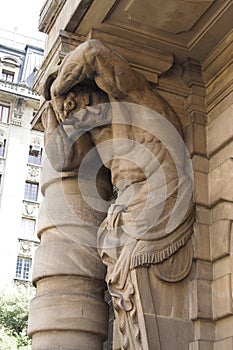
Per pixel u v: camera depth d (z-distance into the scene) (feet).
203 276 20.13
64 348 20.30
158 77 22.86
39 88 24.35
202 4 20.79
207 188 21.45
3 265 112.16
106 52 20.62
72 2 22.47
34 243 116.67
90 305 20.98
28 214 117.70
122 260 19.56
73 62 20.81
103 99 22.26
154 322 18.81
